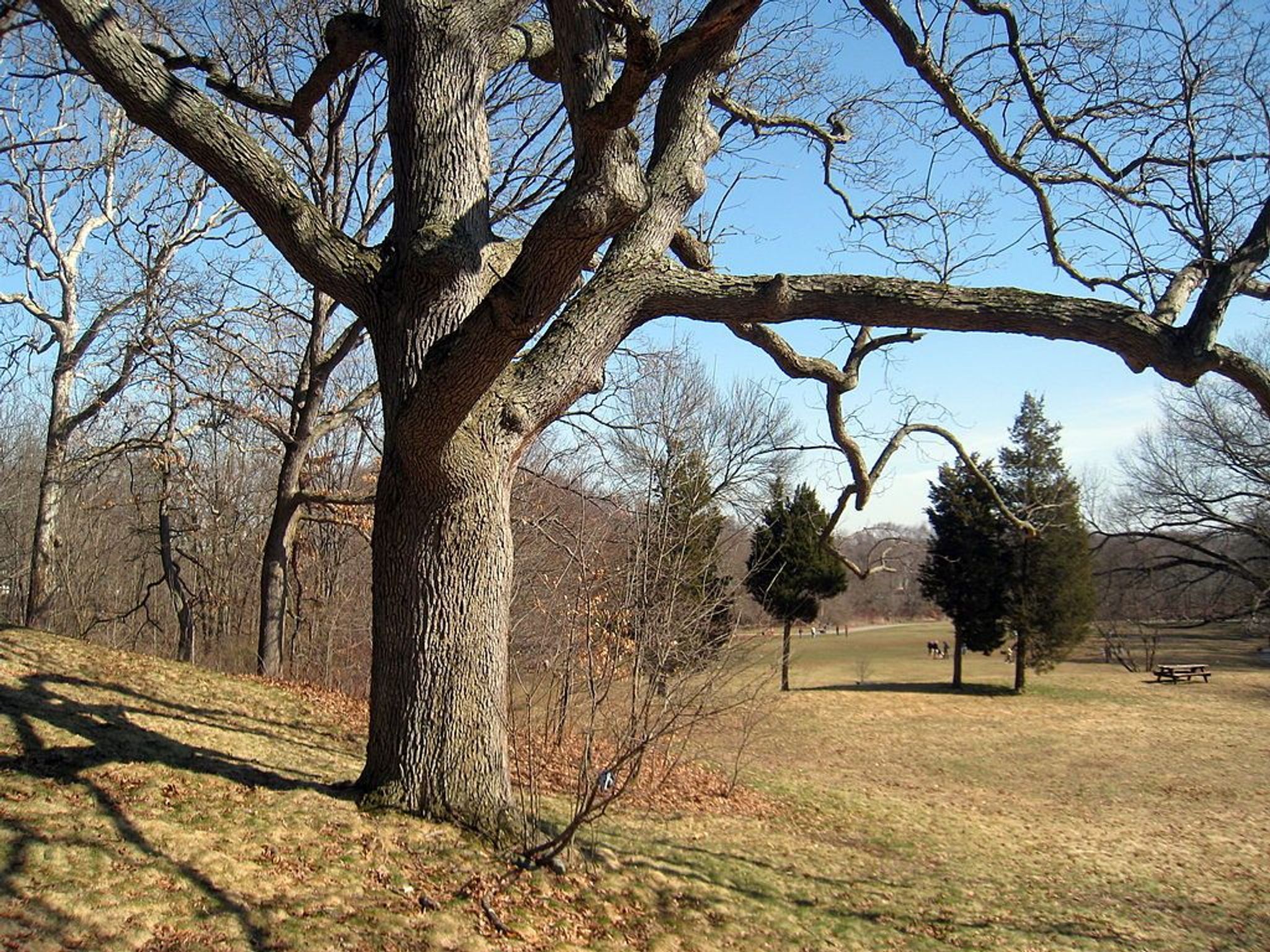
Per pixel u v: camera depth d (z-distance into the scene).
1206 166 7.62
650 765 12.29
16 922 4.50
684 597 10.00
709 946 6.38
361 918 5.32
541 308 5.45
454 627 6.63
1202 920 10.09
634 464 13.60
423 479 6.48
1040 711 29.83
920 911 8.81
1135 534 32.31
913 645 50.47
